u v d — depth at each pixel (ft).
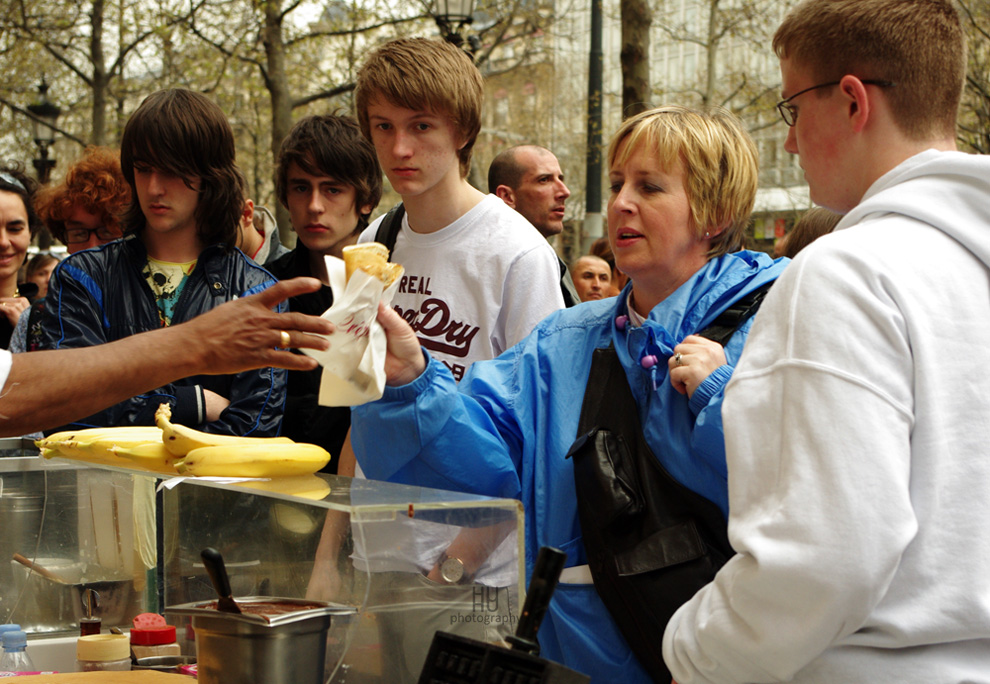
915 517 4.13
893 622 4.25
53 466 7.13
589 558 6.14
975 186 4.62
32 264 20.12
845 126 5.01
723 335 6.40
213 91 61.21
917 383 4.28
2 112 71.15
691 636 4.71
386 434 6.36
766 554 4.17
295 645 4.66
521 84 88.22
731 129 6.70
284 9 53.62
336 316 5.36
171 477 6.17
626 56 32.07
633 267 6.62
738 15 71.97
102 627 6.97
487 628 4.85
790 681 4.45
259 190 69.92
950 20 4.99
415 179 8.64
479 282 8.78
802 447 4.22
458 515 4.83
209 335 5.30
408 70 8.41
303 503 4.98
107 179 12.86
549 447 6.67
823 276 4.44
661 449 6.12
